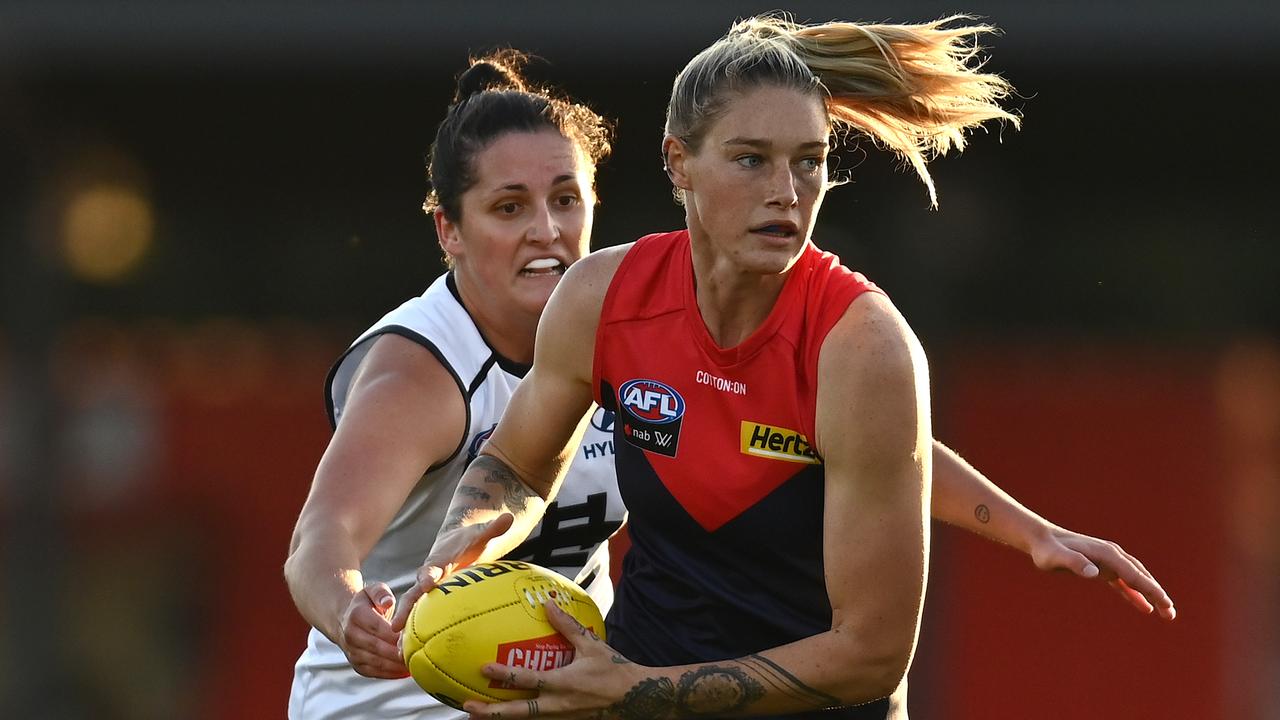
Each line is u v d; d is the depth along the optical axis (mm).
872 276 33781
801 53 9969
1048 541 11977
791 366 9867
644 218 36188
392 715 13039
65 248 34594
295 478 35875
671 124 9852
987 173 34281
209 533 35719
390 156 35000
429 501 12641
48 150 32156
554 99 13445
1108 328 37188
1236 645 32469
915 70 10258
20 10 26781
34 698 34406
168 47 27156
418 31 26703
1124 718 32375
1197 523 33000
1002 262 37250
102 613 35594
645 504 10508
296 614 35531
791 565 10258
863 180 33469
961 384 33750
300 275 37812
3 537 35312
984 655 32844
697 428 10141
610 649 10195
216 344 37250
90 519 35750
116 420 36062
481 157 12641
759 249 9500
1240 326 36750
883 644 9781
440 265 37688
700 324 10102
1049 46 26625
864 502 9641
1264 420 33812
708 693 9953
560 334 10828
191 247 37656
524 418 11359
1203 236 36938
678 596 10688
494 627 10125
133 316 37781
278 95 30359
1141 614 32469
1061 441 33406
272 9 26797
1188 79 27984
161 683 35469
